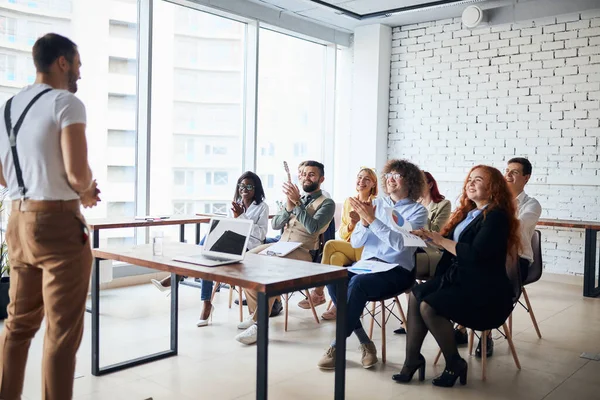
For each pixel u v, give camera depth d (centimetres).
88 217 531
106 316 434
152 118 584
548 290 561
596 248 575
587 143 582
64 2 492
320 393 290
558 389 303
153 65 578
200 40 610
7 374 224
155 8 570
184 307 468
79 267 215
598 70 573
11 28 461
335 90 760
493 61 640
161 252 291
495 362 346
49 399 215
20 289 223
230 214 462
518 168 402
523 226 382
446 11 640
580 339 396
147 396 282
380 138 716
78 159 205
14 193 214
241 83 646
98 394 282
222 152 641
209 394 286
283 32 680
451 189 681
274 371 322
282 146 703
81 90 512
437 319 299
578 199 592
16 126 208
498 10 600
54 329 214
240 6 607
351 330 316
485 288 292
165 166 601
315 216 400
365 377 316
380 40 701
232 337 386
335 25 712
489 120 646
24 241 211
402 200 351
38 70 219
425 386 304
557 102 600
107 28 521
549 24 600
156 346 362
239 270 248
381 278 322
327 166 767
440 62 680
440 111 682
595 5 549
